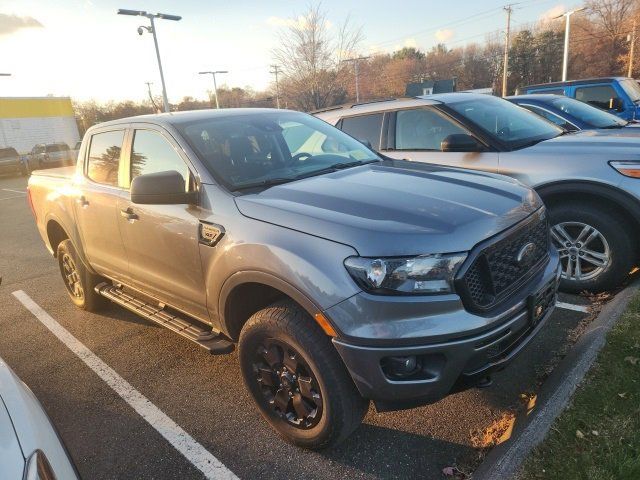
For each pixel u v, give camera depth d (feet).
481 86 241.76
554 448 7.92
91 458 9.61
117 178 12.60
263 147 11.31
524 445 8.03
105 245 13.08
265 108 13.64
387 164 11.49
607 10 191.83
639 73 173.27
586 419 8.48
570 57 213.25
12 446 4.94
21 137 110.52
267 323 8.55
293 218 8.30
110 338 14.69
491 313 7.56
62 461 5.49
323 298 7.55
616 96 34.35
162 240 10.65
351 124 19.57
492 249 7.80
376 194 8.82
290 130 12.39
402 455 8.95
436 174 10.25
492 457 8.30
